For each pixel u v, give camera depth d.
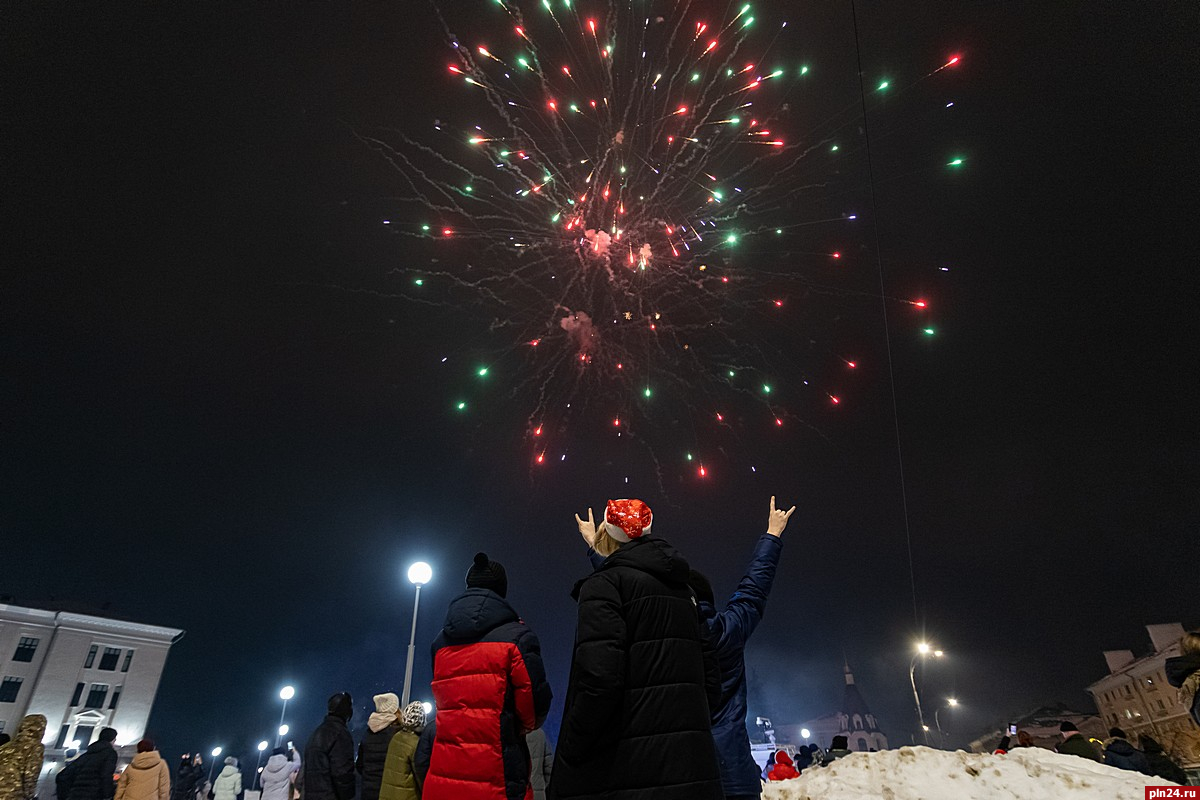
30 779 7.23
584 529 4.56
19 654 44.97
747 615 3.99
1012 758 3.19
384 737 6.26
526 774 3.76
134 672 48.09
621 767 2.65
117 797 7.99
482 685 3.68
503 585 4.21
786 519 4.55
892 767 3.27
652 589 2.95
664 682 2.79
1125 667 44.38
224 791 13.88
